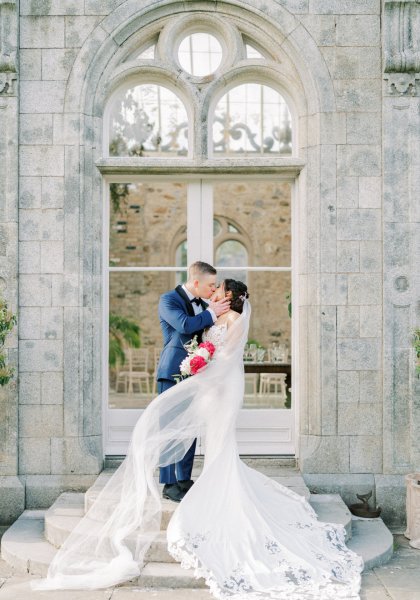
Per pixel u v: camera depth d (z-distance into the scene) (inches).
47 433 200.2
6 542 171.8
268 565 148.6
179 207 524.4
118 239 520.1
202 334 178.4
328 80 203.5
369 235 202.8
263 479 177.2
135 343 470.6
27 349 200.8
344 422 201.8
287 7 204.1
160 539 158.6
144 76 211.3
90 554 157.9
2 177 200.8
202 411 166.9
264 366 254.5
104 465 208.5
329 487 198.7
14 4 199.9
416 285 201.2
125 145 218.4
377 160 203.2
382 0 202.8
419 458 200.4
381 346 202.2
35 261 201.6
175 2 204.4
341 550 159.2
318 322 201.9
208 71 213.3
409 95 202.2
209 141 212.4
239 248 521.7
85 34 203.3
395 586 151.0
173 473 174.4
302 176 206.5
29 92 202.7
